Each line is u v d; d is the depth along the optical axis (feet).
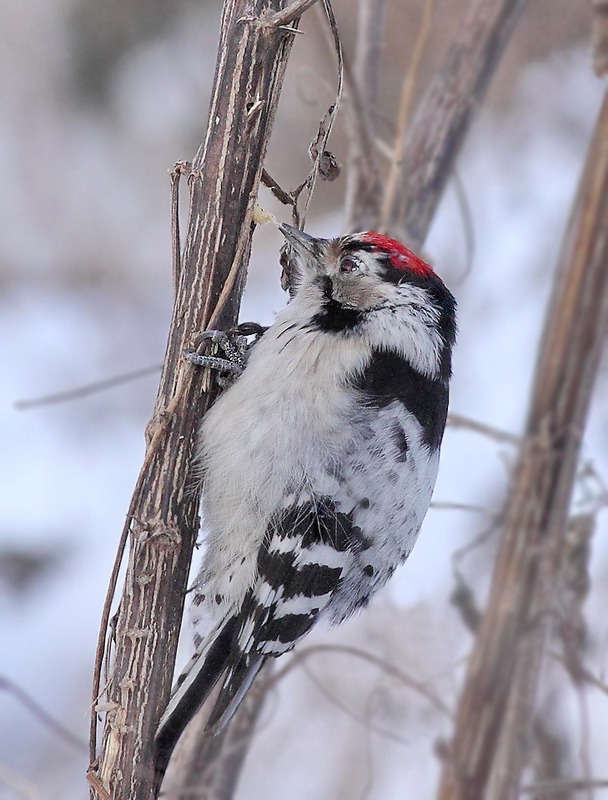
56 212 63.21
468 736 25.77
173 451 23.72
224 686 24.68
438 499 43.65
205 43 65.10
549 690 30.42
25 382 56.34
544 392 26.45
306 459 24.99
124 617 23.07
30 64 65.77
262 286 59.16
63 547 49.96
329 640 36.27
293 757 36.32
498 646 25.93
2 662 45.09
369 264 27.37
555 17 52.60
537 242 52.34
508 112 54.85
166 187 64.08
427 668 34.19
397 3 45.96
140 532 23.31
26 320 59.77
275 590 25.07
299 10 22.52
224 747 28.89
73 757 41.39
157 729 22.77
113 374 56.80
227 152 23.12
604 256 26.16
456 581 32.86
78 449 54.34
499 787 25.53
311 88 44.65
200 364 23.65
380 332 26.81
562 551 26.25
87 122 65.46
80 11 65.41
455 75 32.89
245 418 24.71
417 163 32.45
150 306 60.29
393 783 34.55
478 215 53.21
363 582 26.48
